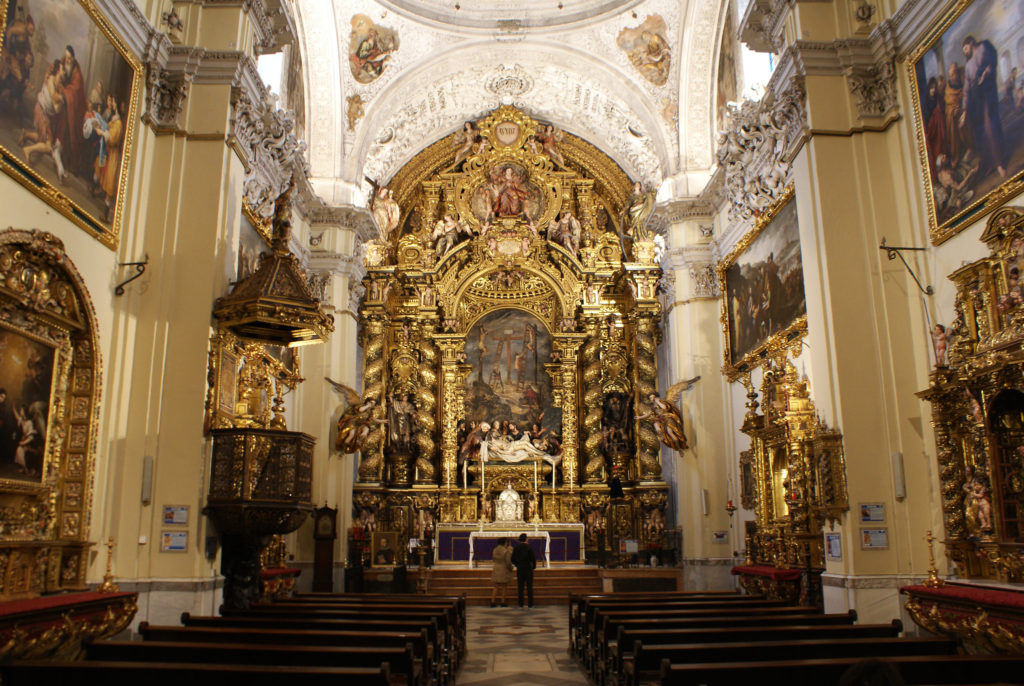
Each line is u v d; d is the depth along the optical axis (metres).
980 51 8.55
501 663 9.61
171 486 9.59
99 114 9.20
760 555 13.52
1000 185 8.13
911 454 9.54
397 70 18.86
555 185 21.80
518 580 15.59
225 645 5.77
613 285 21.17
